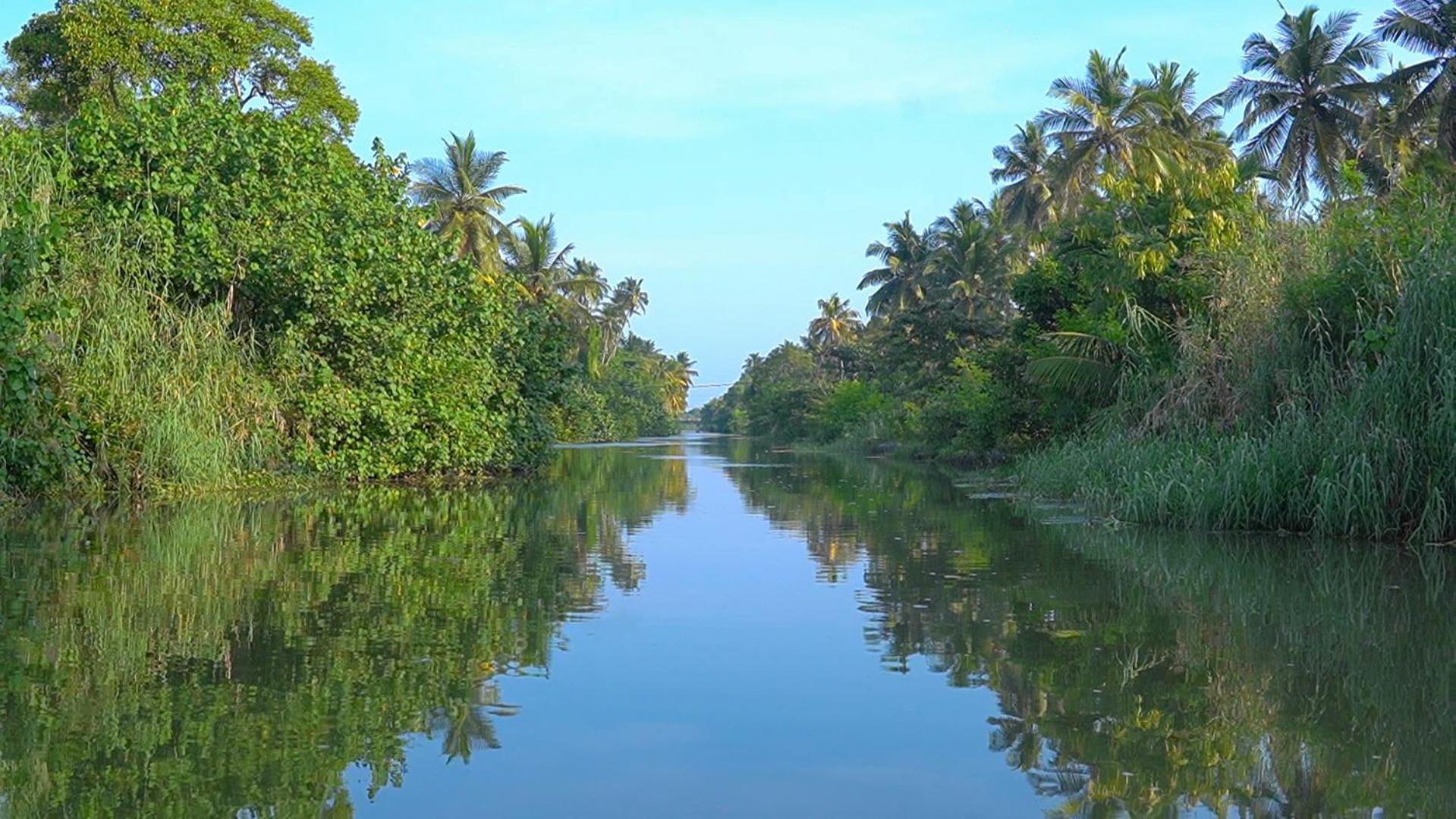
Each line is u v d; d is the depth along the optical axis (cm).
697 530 1312
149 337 1534
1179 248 2003
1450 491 1137
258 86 2873
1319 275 1388
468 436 2209
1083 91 3825
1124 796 397
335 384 1886
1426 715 500
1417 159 3084
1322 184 3606
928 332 4362
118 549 1020
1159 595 834
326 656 597
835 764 431
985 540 1204
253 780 406
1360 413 1215
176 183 1688
